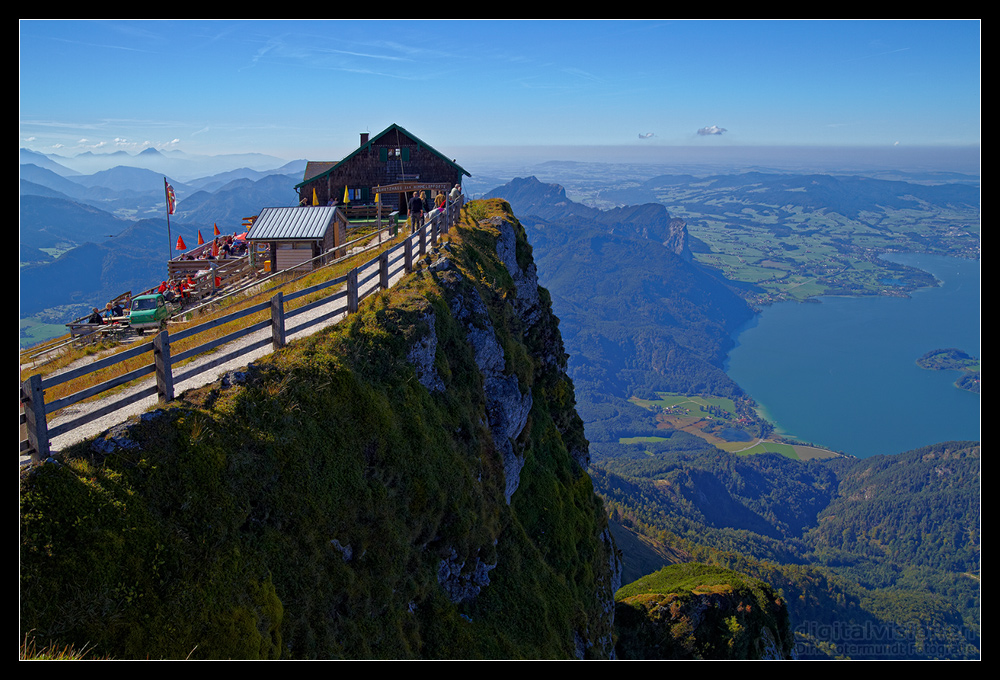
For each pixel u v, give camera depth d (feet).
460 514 55.01
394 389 54.44
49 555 29.63
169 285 103.40
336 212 108.06
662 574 154.92
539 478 85.92
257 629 34.35
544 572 67.00
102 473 33.32
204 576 33.78
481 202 152.25
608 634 88.22
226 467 38.14
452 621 50.57
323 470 43.75
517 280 117.60
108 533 31.63
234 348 52.85
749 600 127.44
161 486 34.96
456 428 62.64
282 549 38.81
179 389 42.65
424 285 71.26
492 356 76.69
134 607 30.91
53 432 32.73
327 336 53.26
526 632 58.29
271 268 102.27
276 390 44.16
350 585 41.68
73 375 33.86
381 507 46.78
